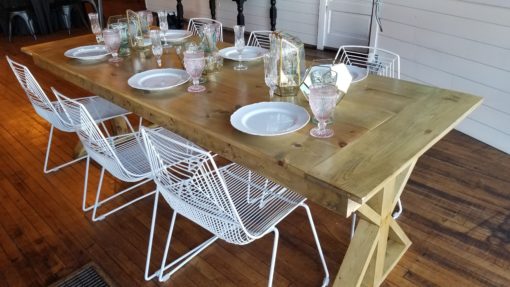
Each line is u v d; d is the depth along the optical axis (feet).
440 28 9.80
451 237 6.61
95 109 8.19
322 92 4.26
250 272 6.11
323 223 7.08
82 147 9.25
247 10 18.95
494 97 8.94
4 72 15.38
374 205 4.91
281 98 5.50
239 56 7.22
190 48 6.29
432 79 10.44
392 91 5.56
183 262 6.28
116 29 7.64
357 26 15.34
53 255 6.59
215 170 4.13
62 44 8.90
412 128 4.51
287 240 6.72
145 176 5.98
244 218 4.97
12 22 20.38
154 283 5.98
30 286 6.01
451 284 5.74
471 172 8.34
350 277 5.05
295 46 5.37
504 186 7.85
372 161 3.90
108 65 7.32
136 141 7.11
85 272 6.22
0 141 10.27
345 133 4.46
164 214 7.46
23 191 8.24
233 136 4.52
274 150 4.18
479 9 8.73
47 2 20.67
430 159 8.84
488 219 6.98
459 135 9.87
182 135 5.23
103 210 7.61
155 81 6.26
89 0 21.79
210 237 6.84
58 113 7.45
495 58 8.68
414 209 7.29
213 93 5.79
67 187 8.34
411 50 10.84
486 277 5.84
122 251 6.63
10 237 7.00
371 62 7.91
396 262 6.03
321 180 3.64
